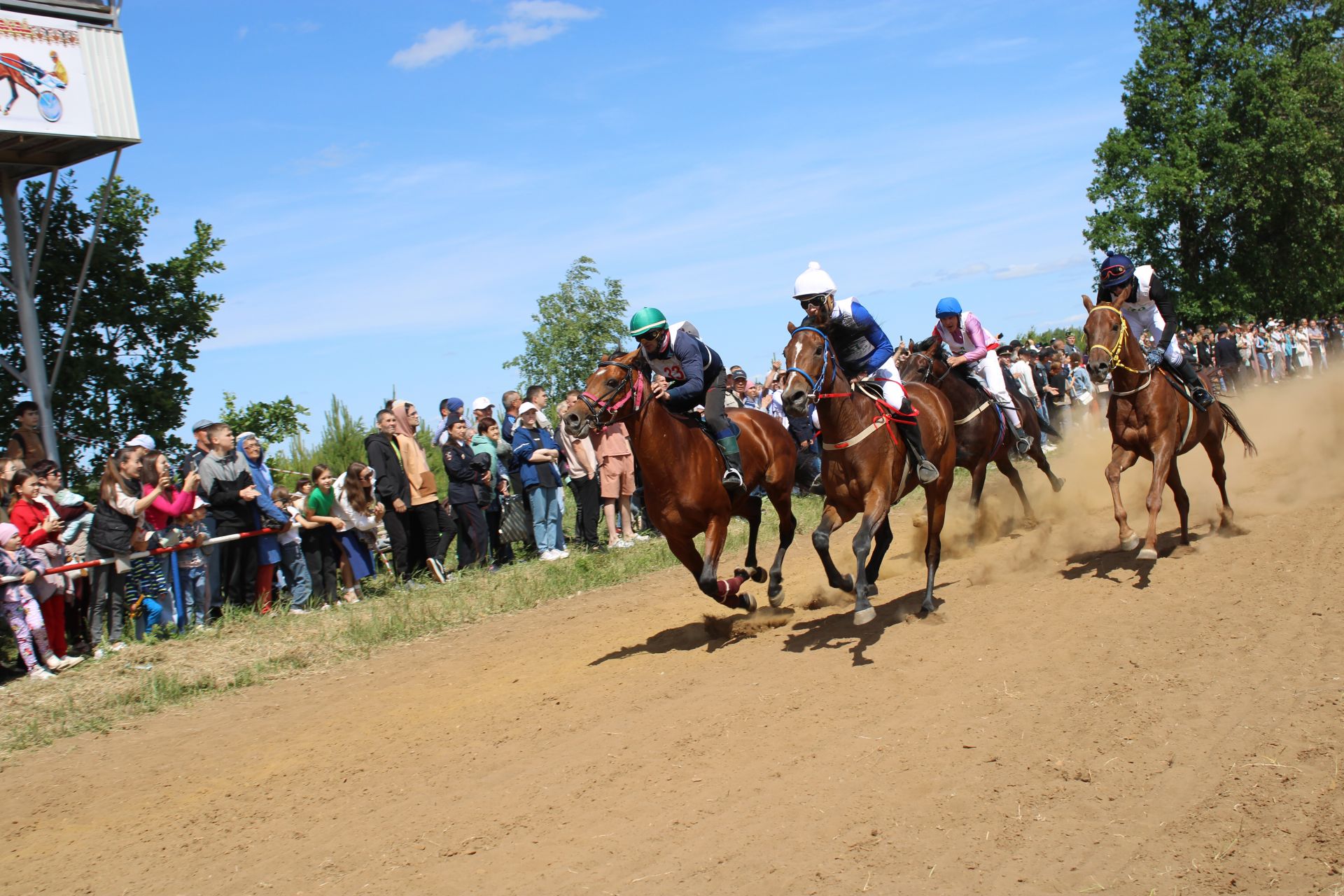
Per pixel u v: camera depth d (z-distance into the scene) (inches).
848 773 186.4
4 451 456.4
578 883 157.8
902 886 144.9
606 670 285.3
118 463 344.8
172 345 535.5
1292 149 1291.8
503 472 471.8
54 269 505.0
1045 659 234.5
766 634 299.0
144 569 352.5
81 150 479.5
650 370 272.1
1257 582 270.2
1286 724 182.1
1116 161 1348.4
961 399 363.6
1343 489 378.3
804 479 572.1
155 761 251.3
